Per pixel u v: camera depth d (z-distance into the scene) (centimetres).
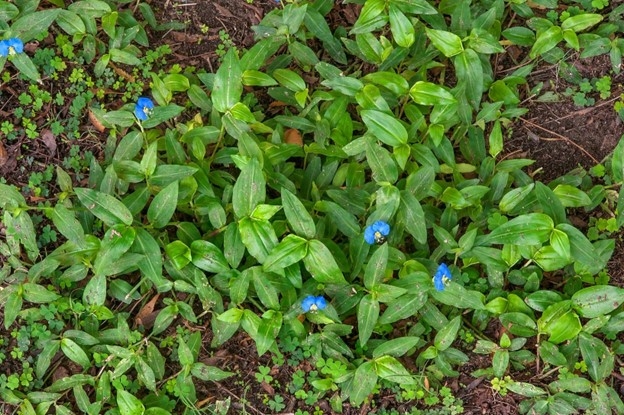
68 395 105
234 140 112
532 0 118
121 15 115
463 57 111
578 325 104
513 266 110
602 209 113
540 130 116
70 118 111
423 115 112
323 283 105
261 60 111
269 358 108
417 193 107
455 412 107
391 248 105
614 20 118
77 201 108
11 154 110
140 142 108
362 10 112
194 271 105
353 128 113
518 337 109
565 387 106
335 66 117
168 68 116
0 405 103
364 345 107
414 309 104
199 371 104
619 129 116
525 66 117
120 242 101
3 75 111
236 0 119
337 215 106
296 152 110
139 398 105
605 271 111
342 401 107
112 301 108
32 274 103
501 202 108
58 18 112
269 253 102
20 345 105
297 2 116
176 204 103
